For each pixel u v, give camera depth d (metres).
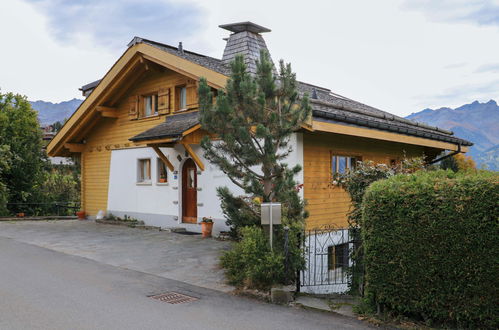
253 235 7.56
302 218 8.06
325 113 10.28
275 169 7.94
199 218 13.88
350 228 7.46
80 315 5.98
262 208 7.32
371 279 5.91
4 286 7.43
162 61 13.69
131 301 6.71
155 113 15.80
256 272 7.05
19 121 22.77
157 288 7.51
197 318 5.95
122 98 16.95
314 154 11.86
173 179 14.87
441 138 15.38
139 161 16.45
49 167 27.84
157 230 14.80
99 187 18.16
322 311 6.30
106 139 17.83
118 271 8.77
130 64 15.24
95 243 12.11
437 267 5.40
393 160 15.40
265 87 7.77
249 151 7.61
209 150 7.93
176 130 12.44
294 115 7.75
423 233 5.47
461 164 20.81
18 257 10.06
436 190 5.42
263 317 6.02
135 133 16.36
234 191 12.92
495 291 5.09
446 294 5.37
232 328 5.57
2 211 20.66
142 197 16.09
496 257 5.06
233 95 7.72
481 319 5.16
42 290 7.22
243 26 15.77
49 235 13.70
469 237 5.19
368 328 5.60
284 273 7.17
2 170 21.11
